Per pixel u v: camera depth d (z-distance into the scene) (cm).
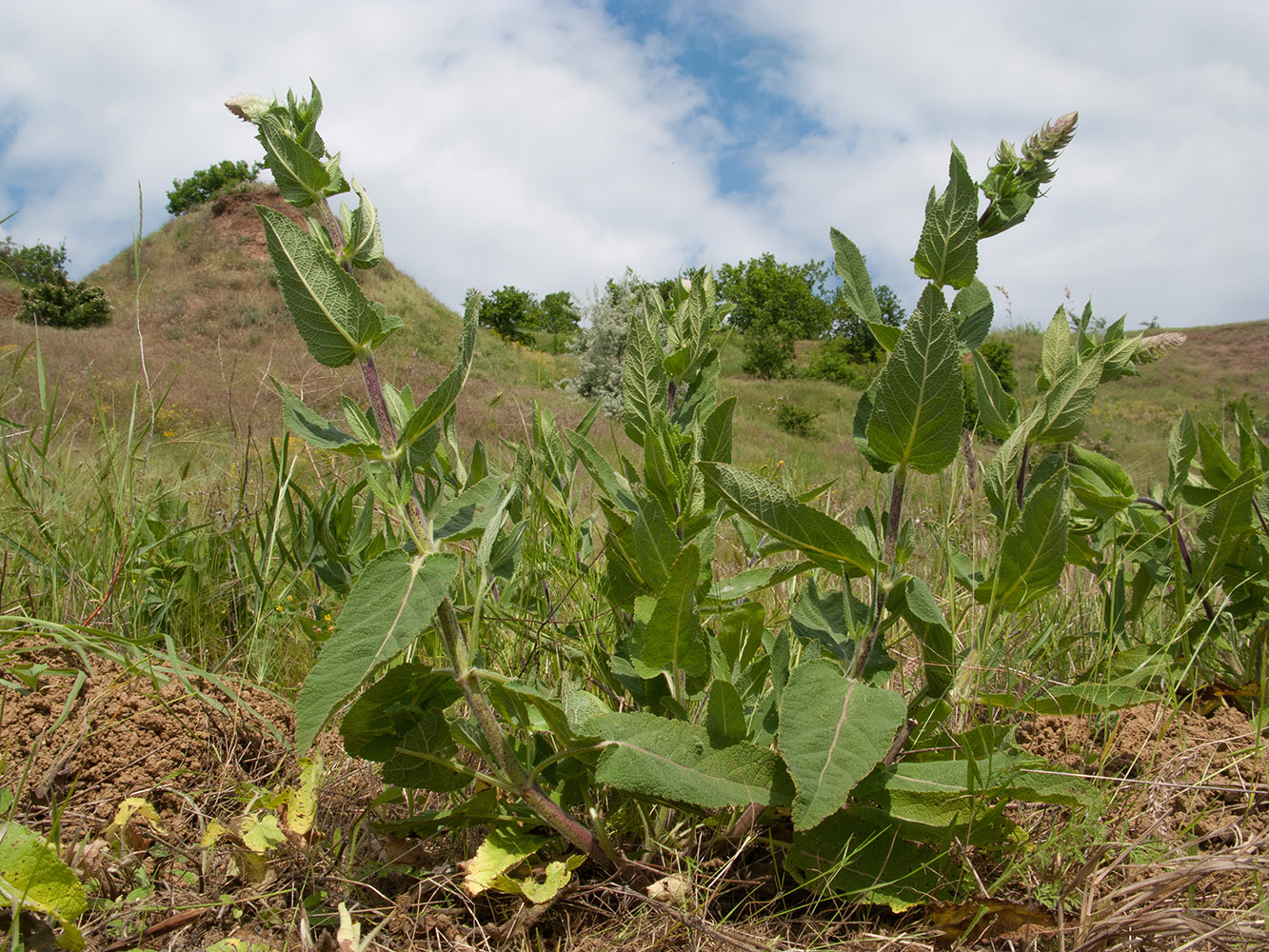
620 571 186
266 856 155
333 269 132
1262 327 3731
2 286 2558
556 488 231
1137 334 185
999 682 206
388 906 151
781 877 159
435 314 3012
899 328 156
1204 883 152
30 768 168
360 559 237
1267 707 203
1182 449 239
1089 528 222
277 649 258
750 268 5612
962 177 143
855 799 149
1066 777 143
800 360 4644
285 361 1667
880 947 136
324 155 151
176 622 265
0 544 252
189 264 3181
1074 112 158
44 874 127
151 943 141
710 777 136
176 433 715
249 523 300
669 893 146
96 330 2405
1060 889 150
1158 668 196
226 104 146
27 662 203
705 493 170
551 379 2522
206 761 192
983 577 182
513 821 156
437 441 147
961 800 143
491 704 167
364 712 140
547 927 149
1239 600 228
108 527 272
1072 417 168
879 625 150
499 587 218
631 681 174
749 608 172
